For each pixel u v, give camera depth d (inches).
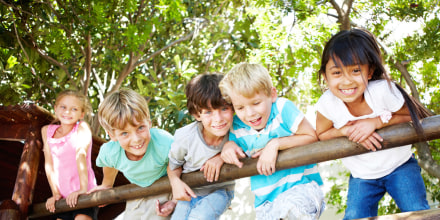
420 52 251.1
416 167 94.2
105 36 261.1
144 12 290.2
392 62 263.7
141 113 106.0
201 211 107.7
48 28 239.8
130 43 238.5
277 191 95.4
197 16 339.0
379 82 85.5
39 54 251.9
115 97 106.8
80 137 148.7
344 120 88.9
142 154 112.5
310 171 97.0
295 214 87.6
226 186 115.0
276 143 91.3
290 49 241.4
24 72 263.1
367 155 95.3
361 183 98.9
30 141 150.8
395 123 85.0
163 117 289.9
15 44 231.9
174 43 312.3
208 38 345.7
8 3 225.9
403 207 92.3
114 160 117.6
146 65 338.6
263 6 234.4
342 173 331.0
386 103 83.8
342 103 88.9
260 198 97.3
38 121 152.2
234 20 345.1
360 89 82.8
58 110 149.8
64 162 148.9
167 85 306.3
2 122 153.8
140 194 117.0
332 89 85.4
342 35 84.1
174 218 113.7
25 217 143.9
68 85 304.7
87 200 129.3
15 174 202.4
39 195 213.9
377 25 266.7
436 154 264.7
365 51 81.5
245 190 344.2
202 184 103.6
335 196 320.2
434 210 69.5
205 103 93.0
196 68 341.7
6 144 183.5
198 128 103.5
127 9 238.4
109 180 132.0
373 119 83.1
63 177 148.3
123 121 103.7
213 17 332.8
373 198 98.3
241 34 317.4
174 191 105.9
